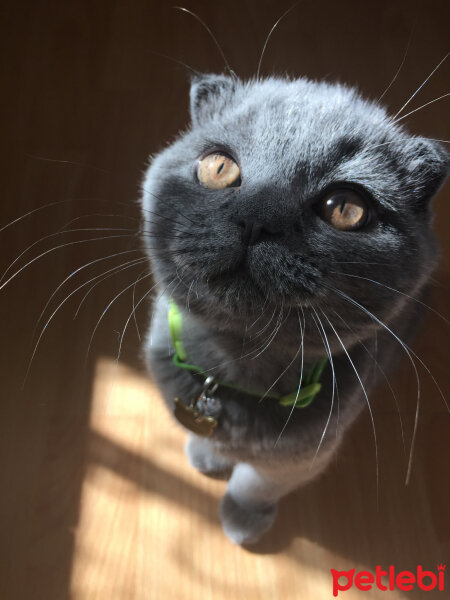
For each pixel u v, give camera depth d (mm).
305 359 214
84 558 320
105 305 394
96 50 507
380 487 353
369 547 335
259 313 187
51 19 521
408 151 209
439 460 363
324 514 344
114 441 354
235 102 229
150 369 262
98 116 471
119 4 536
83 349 380
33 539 323
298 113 198
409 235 200
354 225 191
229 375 226
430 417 376
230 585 319
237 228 179
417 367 390
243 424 231
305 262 180
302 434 231
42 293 396
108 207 429
